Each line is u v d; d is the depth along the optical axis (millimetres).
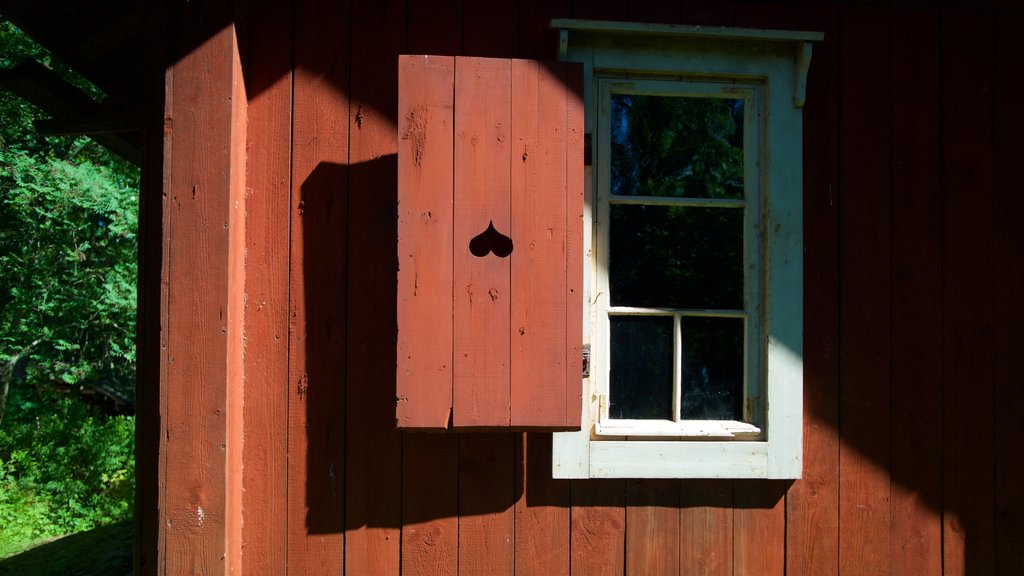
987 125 2518
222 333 2109
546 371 2115
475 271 2117
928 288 2465
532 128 2148
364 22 2379
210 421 2092
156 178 2500
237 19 2217
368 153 2357
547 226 2135
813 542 2393
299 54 2357
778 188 2404
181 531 2072
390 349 2328
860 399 2426
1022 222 2506
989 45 2539
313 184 2338
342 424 2311
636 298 2420
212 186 2127
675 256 2441
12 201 7391
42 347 8492
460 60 2139
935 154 2496
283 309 2312
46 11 2803
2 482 6789
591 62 2383
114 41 2834
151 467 2424
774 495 2393
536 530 2332
